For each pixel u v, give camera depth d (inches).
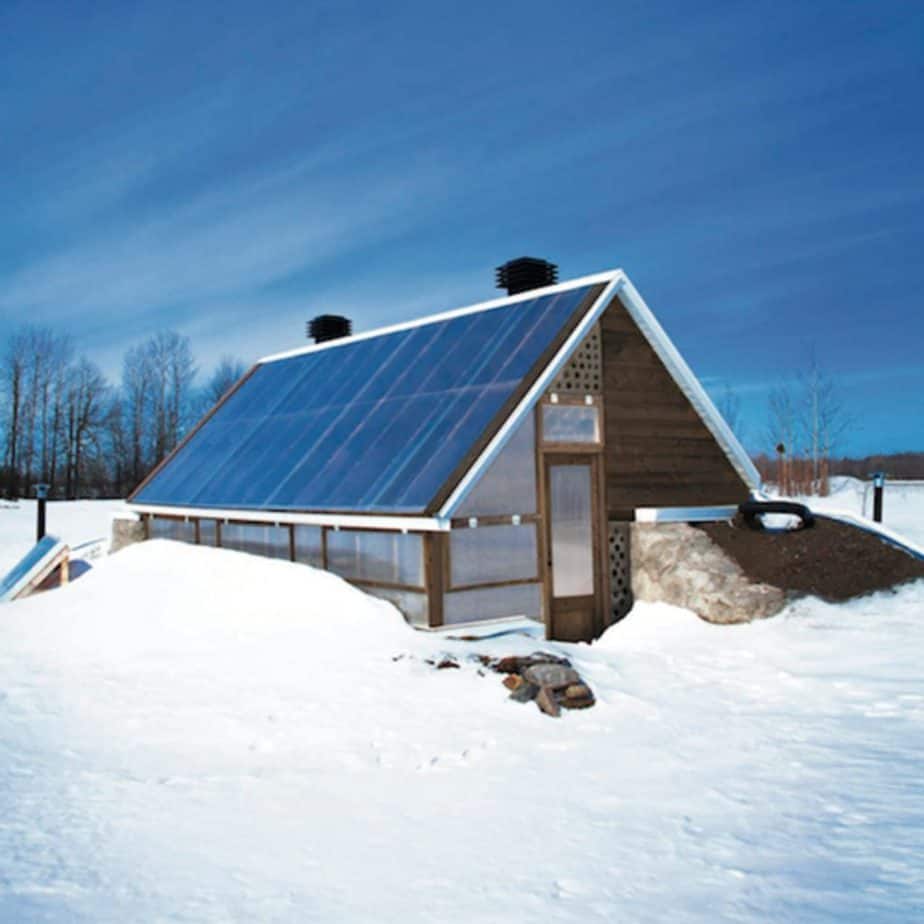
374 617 417.1
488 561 448.1
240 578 469.7
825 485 1503.4
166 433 2346.2
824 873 185.0
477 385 493.4
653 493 533.3
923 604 437.7
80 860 206.2
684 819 219.5
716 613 456.4
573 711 311.9
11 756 285.9
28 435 2155.5
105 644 415.8
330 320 816.3
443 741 284.4
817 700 322.0
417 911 175.6
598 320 511.5
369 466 496.1
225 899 183.6
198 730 303.3
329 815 231.5
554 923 168.1
